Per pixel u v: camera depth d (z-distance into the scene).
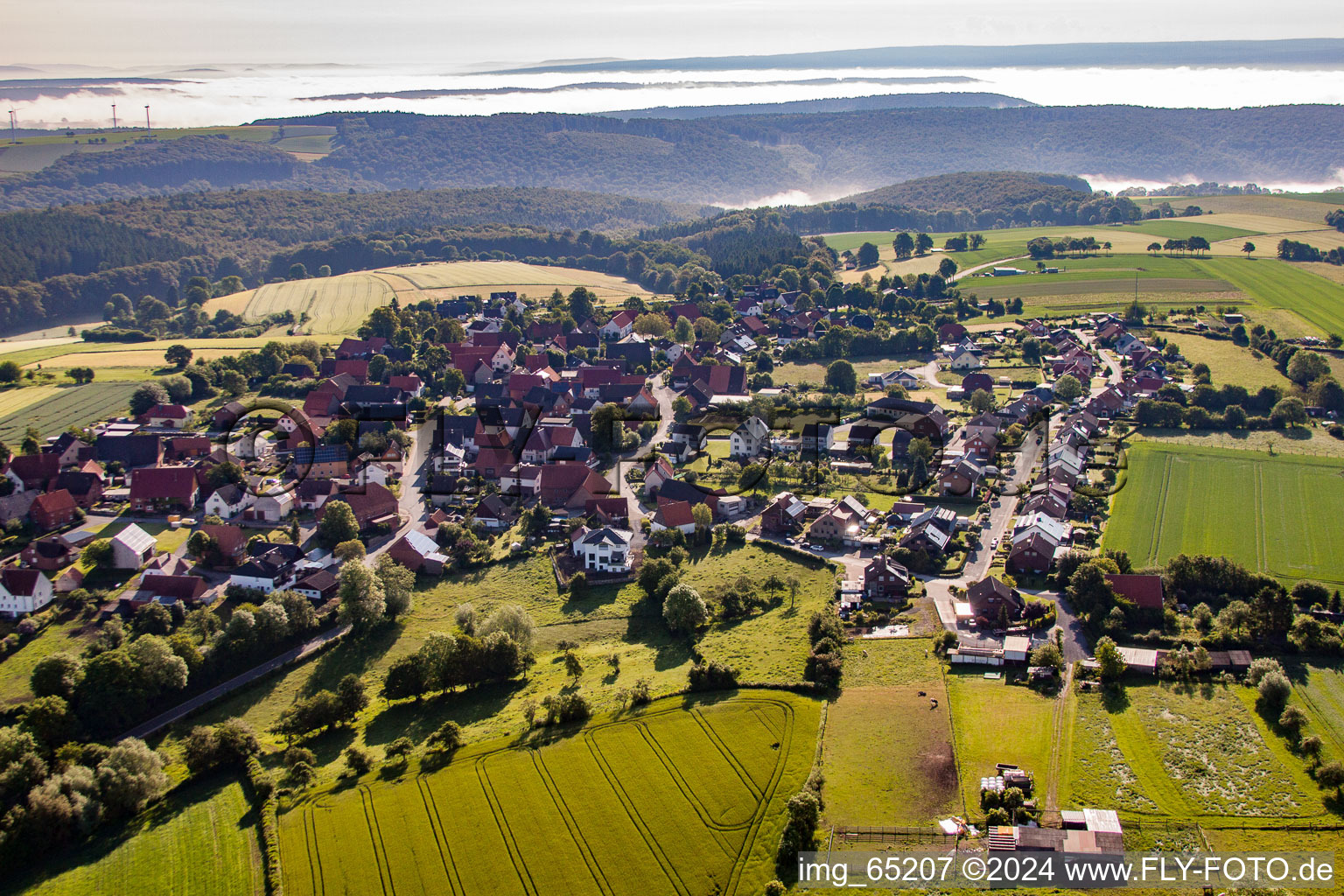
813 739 107.69
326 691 127.19
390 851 95.81
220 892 94.00
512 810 99.81
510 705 123.50
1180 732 108.62
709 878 89.12
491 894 89.56
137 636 145.38
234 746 115.19
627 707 116.56
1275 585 133.25
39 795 102.75
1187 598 141.88
